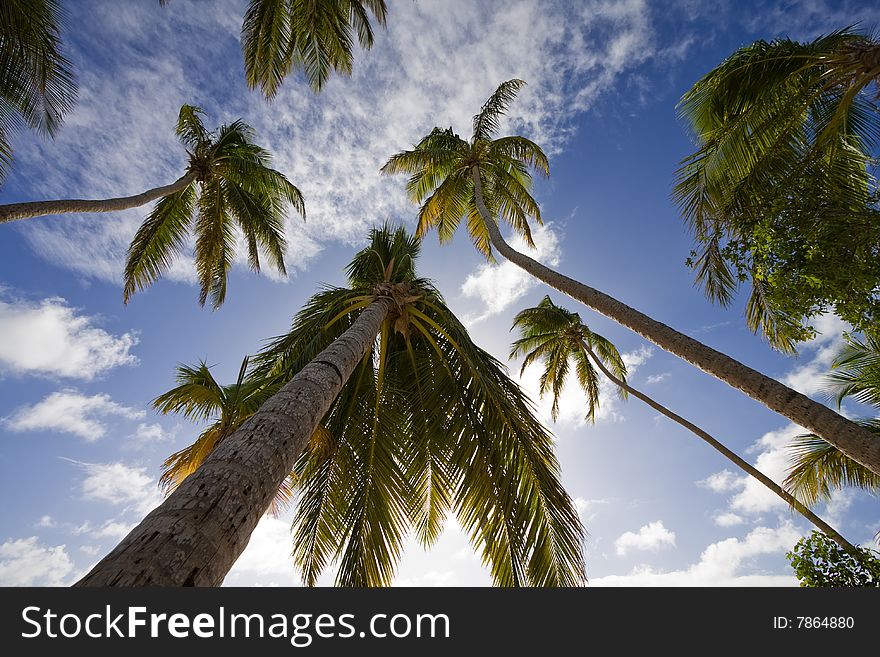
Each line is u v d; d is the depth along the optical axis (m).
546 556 6.08
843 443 4.39
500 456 7.06
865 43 6.58
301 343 8.56
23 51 8.52
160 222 13.94
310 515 7.07
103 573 1.76
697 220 7.75
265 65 11.22
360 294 9.10
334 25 10.52
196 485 2.37
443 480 7.52
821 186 6.47
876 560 6.66
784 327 7.37
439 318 9.02
